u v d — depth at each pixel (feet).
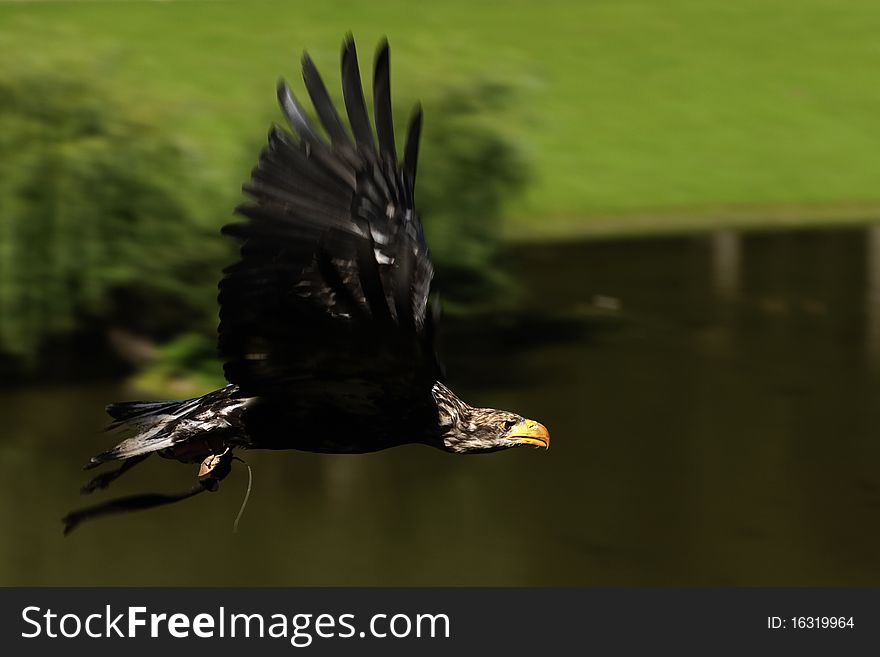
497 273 67.82
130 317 58.80
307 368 16.20
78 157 55.52
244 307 15.35
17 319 56.08
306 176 14.90
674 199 107.04
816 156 118.52
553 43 140.05
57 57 57.06
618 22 146.20
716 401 56.70
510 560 39.65
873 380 60.08
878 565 39.78
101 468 47.19
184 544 40.81
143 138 57.11
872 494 45.50
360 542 40.78
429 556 39.93
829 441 51.31
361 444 17.53
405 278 15.30
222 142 60.59
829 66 137.90
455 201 64.39
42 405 54.29
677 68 135.13
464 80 63.52
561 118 121.29
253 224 14.94
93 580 38.27
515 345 65.36
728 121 124.26
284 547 40.57
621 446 50.55
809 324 70.69
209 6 133.59
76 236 56.24
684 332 68.74
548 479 46.70
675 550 40.57
